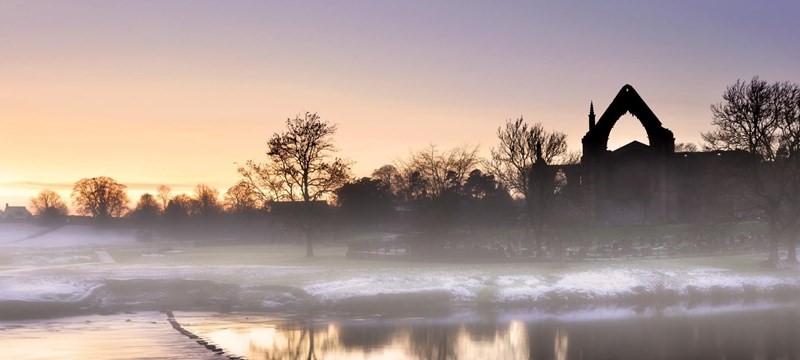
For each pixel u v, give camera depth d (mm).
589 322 61812
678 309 68438
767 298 75688
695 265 86812
